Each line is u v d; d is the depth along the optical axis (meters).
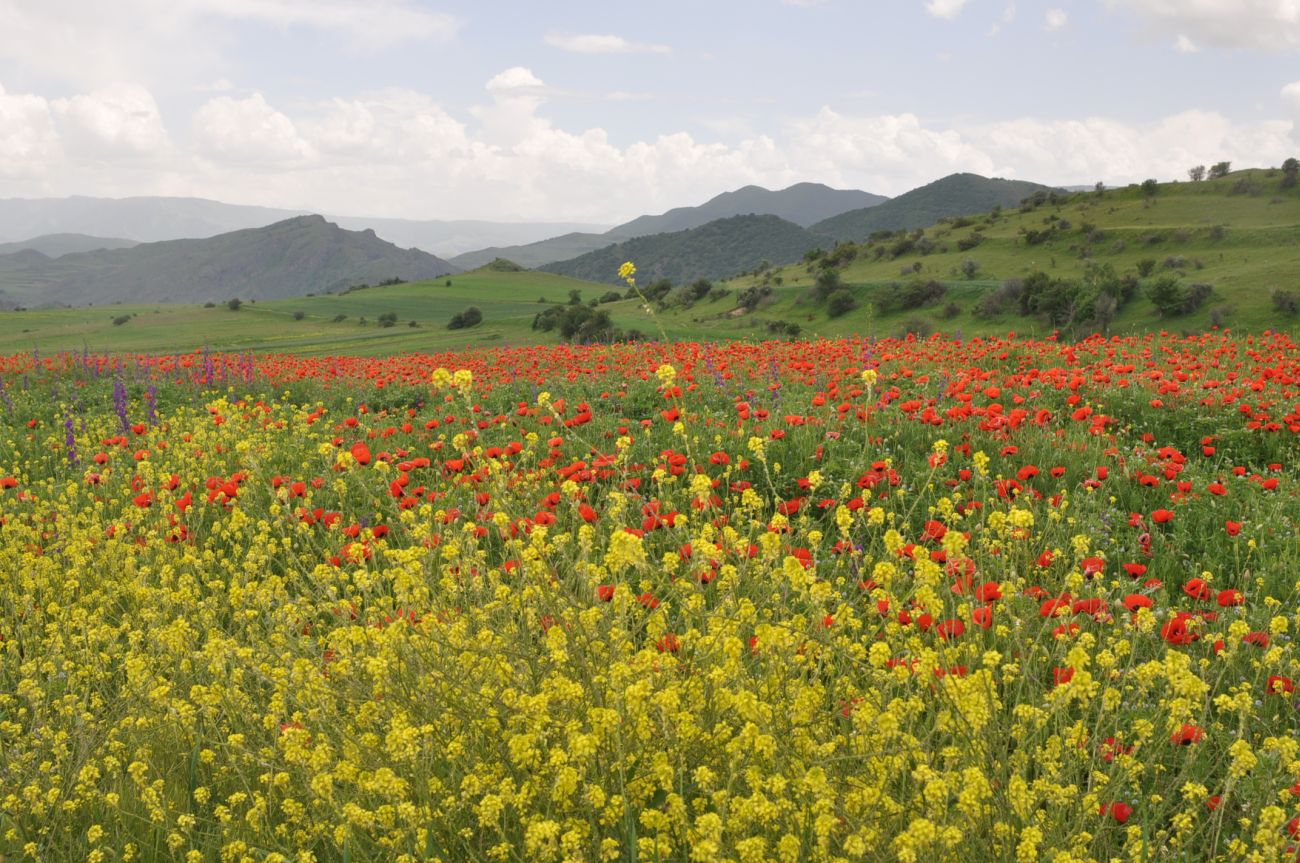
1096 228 165.75
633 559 3.72
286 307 191.88
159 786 4.14
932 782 2.90
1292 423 9.38
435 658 4.10
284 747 4.01
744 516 6.88
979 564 5.13
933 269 158.62
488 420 11.32
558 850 3.10
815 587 3.91
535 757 3.42
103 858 3.91
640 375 15.42
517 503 6.91
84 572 7.13
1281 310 98.25
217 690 4.40
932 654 3.49
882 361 15.61
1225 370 14.93
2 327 160.62
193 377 21.50
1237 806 3.69
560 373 18.19
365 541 6.33
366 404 16.22
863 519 6.59
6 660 5.78
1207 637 4.60
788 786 3.15
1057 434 9.47
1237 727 4.22
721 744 3.49
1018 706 3.54
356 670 4.32
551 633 3.87
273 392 19.67
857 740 3.43
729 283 194.38
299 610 5.32
